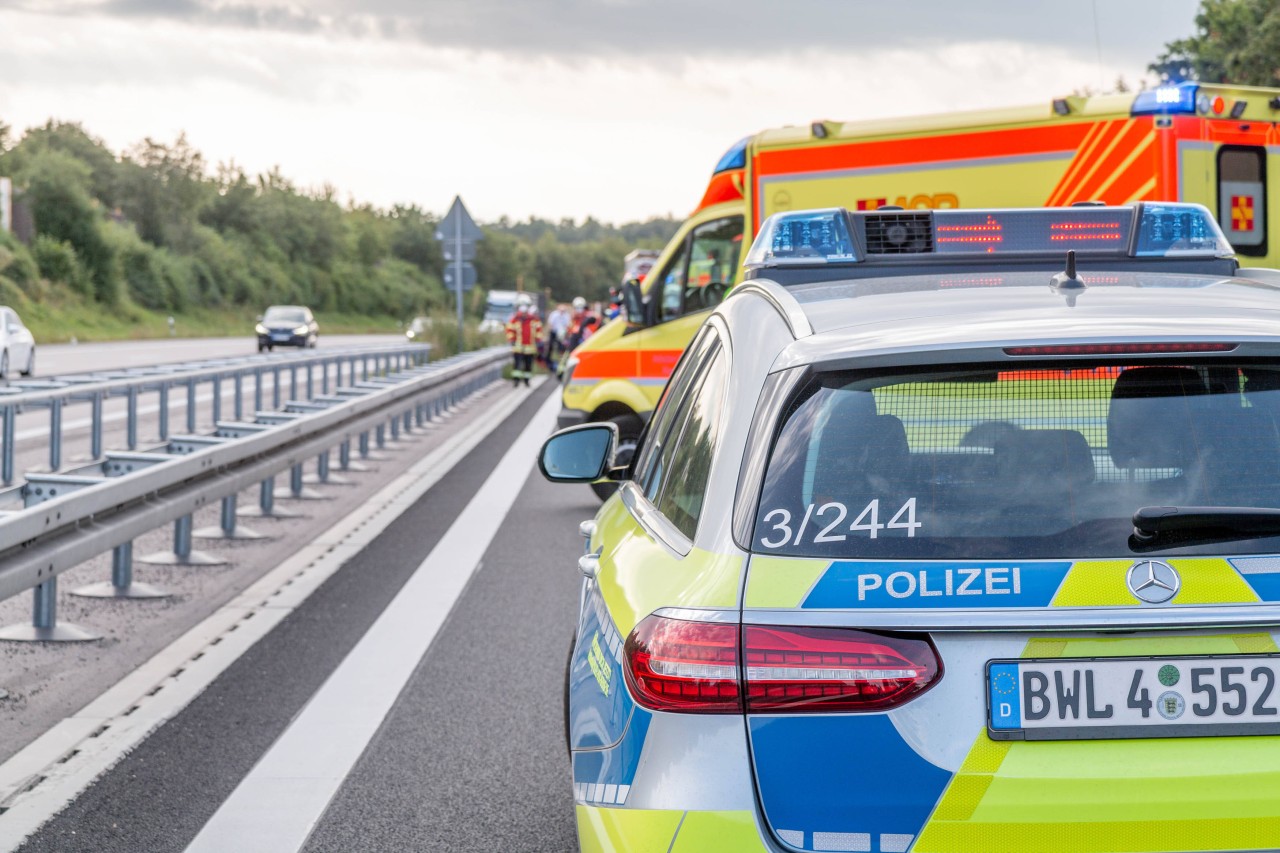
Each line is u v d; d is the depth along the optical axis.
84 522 6.54
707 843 2.24
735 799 2.25
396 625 7.23
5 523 5.44
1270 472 2.38
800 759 2.24
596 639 2.94
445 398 25.52
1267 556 2.26
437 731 5.33
